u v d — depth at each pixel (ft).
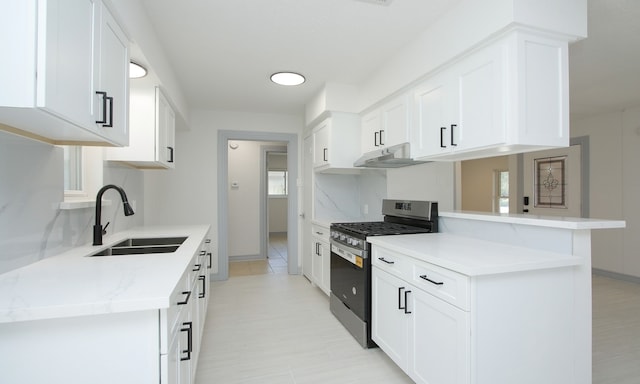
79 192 6.57
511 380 4.66
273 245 22.97
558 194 15.84
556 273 4.96
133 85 7.34
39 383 3.04
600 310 10.14
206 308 9.24
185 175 13.39
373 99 9.50
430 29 6.94
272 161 28.19
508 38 5.24
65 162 6.48
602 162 14.38
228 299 11.21
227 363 7.00
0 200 3.87
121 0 4.64
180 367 4.16
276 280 13.67
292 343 7.92
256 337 8.25
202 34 7.23
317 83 10.53
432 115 7.13
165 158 8.32
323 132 11.32
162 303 3.09
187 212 13.39
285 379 6.40
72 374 3.10
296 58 8.60
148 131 7.35
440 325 4.99
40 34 2.77
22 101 2.74
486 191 23.71
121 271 4.11
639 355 7.29
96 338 3.14
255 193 18.01
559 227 5.16
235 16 6.53
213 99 12.21
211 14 6.44
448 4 6.15
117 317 3.18
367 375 6.54
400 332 6.12
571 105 13.07
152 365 3.25
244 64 8.95
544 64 5.32
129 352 3.21
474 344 4.45
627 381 6.29
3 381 2.98
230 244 17.56
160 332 3.28
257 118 14.24
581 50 8.20
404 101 8.23
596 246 14.75
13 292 3.23
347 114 10.79
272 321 9.28
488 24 5.41
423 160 8.29
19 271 4.09
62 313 2.86
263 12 6.41
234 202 17.67
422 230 7.96
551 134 5.36
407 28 7.06
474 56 5.93
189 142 13.47
